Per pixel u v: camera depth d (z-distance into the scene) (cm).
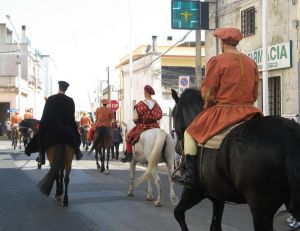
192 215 959
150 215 961
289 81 1673
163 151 1058
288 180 427
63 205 1059
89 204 1084
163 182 1505
